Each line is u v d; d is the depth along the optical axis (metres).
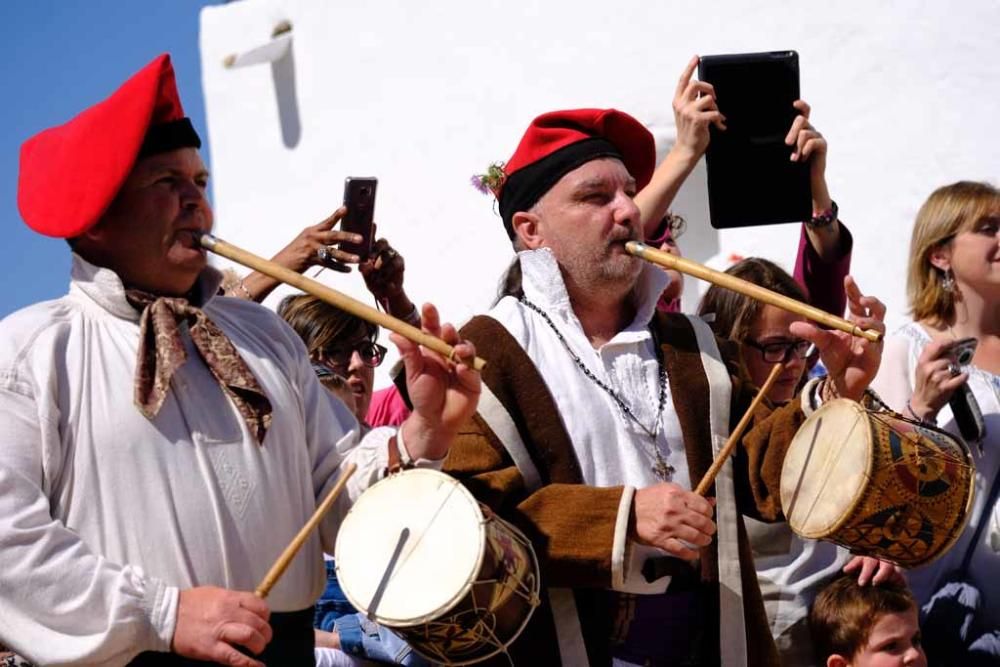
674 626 10.59
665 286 11.27
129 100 9.31
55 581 8.68
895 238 19.80
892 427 10.38
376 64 23.59
